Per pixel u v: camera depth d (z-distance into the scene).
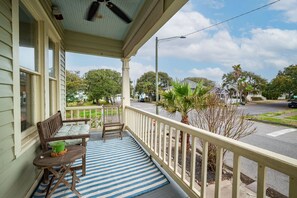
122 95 5.36
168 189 2.04
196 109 3.33
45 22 2.60
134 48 4.12
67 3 3.17
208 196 1.99
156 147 2.79
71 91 13.41
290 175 0.86
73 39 4.64
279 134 3.64
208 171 2.72
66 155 1.88
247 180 2.28
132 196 1.90
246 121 3.17
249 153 1.10
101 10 3.38
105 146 3.71
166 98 3.95
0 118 1.35
